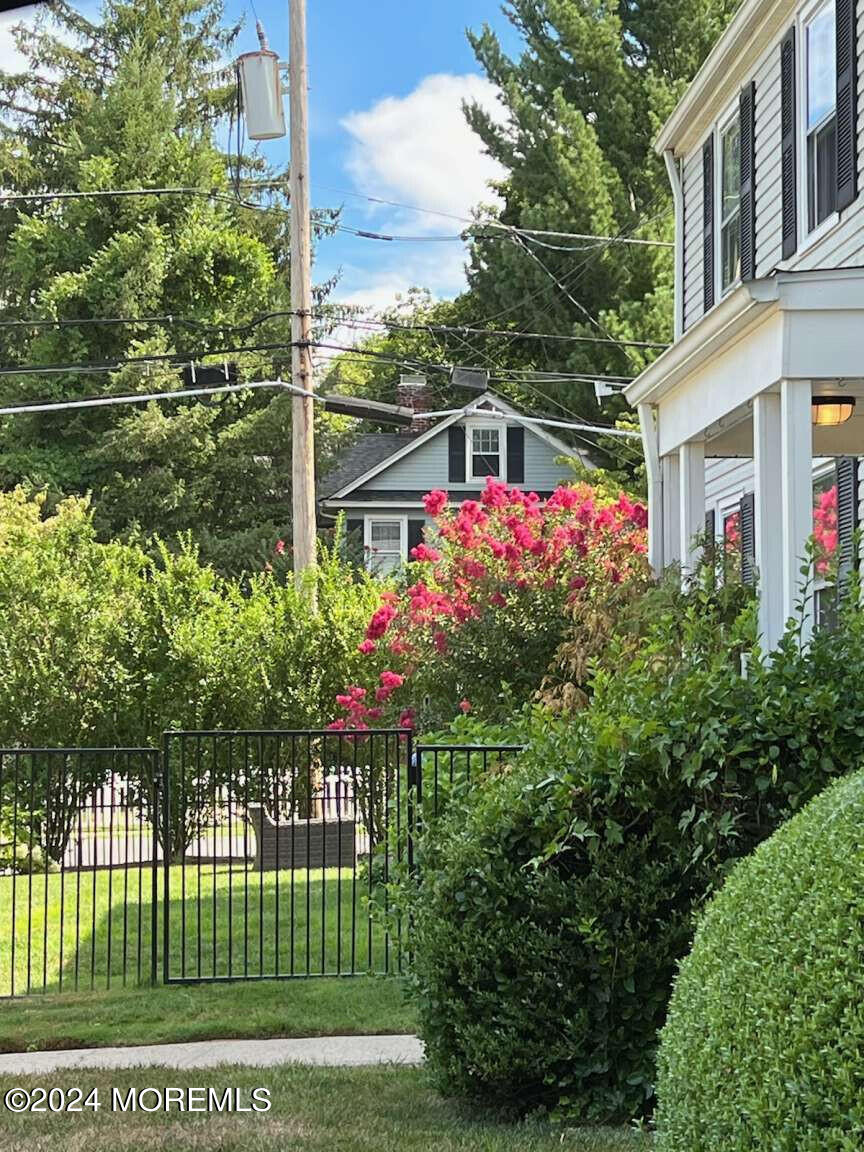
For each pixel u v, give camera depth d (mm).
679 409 10633
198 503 31625
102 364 21406
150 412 31203
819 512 12203
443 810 6688
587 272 32875
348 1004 7855
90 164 33438
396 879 6734
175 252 33531
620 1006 5336
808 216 11969
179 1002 8008
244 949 8930
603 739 5395
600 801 5383
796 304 7926
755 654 5449
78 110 37062
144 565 15617
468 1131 5270
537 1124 5367
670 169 16453
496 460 35281
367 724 12547
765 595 8641
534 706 7137
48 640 14312
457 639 12188
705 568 9000
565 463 31406
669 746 5336
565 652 11000
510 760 6465
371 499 34844
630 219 32969
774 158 12992
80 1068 6625
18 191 36062
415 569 14734
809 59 11953
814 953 2756
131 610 14719
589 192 32625
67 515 25531
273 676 14578
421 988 5758
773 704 5301
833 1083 2529
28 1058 6957
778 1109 2629
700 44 34344
